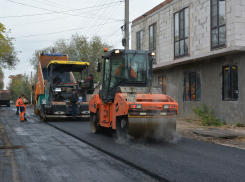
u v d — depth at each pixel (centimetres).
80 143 819
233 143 819
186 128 1109
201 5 1334
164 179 460
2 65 3588
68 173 504
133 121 752
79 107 1538
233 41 1114
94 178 474
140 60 899
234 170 514
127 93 767
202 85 1388
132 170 524
